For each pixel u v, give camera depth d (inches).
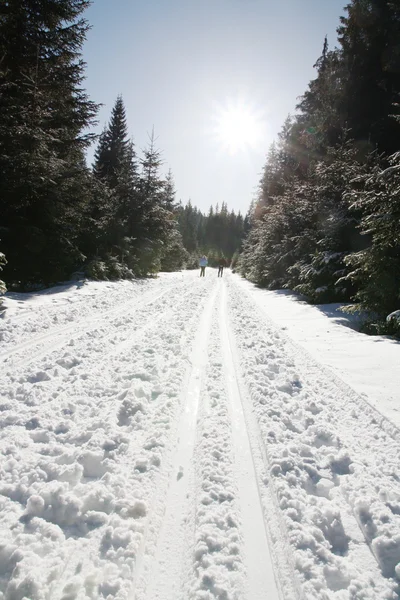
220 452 100.6
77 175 466.3
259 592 60.4
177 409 128.7
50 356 179.3
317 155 740.0
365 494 83.7
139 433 110.1
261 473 93.0
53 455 95.3
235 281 872.3
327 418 123.8
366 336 247.4
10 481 83.5
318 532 72.1
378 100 650.2
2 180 361.7
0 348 192.1
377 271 284.2
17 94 390.3
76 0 462.9
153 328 255.0
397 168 249.0
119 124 1197.7
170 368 169.6
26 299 327.6
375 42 655.1
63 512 75.0
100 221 609.6
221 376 163.5
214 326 275.0
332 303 409.4
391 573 63.7
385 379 157.9
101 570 62.2
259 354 196.9
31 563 61.4
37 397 130.0
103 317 289.7
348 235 418.9
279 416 124.0
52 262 433.1
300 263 507.8
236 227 3882.9
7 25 387.9
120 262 642.8
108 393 137.6
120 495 81.6
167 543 71.2
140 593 59.7
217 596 59.1
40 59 446.3
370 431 114.7
